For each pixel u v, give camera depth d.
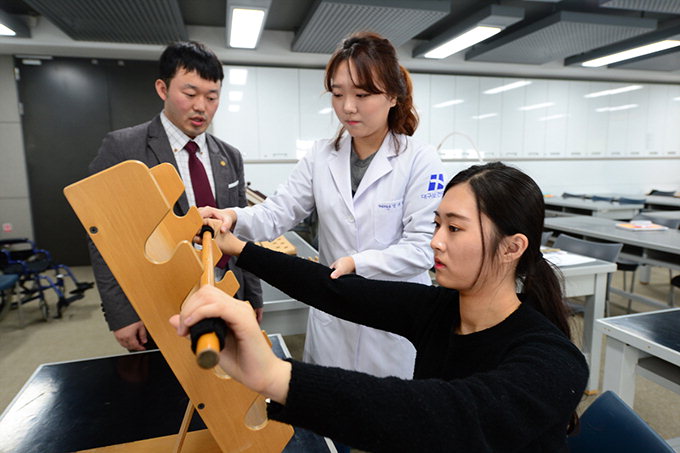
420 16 3.62
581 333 2.37
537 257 0.65
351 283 0.84
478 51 4.90
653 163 6.53
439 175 1.17
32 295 3.62
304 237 3.40
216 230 0.86
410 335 0.81
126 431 0.87
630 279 4.27
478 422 0.43
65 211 4.75
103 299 1.25
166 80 1.24
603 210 4.76
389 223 1.22
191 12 4.08
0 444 0.83
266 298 1.73
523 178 0.61
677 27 3.99
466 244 0.60
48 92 4.54
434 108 5.44
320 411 0.41
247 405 0.58
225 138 4.83
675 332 1.44
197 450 0.80
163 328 0.54
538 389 0.47
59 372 1.14
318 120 5.02
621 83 6.07
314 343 1.32
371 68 1.00
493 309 0.65
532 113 5.79
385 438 0.41
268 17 4.27
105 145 1.29
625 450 0.86
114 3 3.21
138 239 0.52
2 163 4.51
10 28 3.65
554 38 4.31
